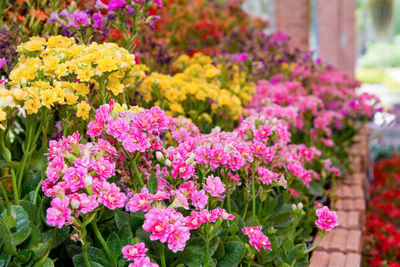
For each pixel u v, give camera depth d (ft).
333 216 5.33
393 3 48.14
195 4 16.34
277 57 12.76
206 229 4.65
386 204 13.66
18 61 6.21
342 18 25.21
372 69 78.23
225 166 5.31
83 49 5.52
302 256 5.69
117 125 4.56
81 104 5.44
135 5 6.41
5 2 7.79
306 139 10.29
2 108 4.78
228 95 8.45
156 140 5.01
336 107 12.05
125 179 5.29
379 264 10.30
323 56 25.00
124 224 4.81
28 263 4.77
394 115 11.93
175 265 4.99
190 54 11.96
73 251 4.93
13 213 4.88
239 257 5.13
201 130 8.02
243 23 17.81
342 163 11.47
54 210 4.10
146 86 7.61
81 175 4.24
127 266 4.76
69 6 7.50
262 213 6.43
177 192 4.58
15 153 7.11
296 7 22.43
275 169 6.81
